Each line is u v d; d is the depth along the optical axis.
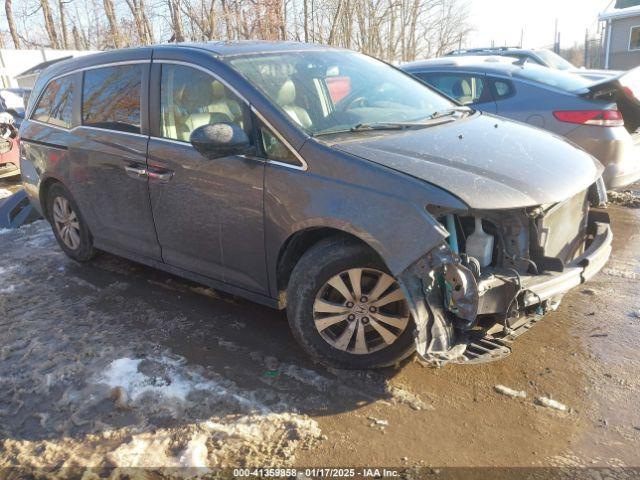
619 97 5.32
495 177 2.84
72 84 4.59
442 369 3.22
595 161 3.63
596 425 2.75
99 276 4.73
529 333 3.60
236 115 3.34
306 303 3.09
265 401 2.97
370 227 2.76
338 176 2.91
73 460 2.61
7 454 2.68
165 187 3.68
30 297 4.36
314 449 2.63
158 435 2.73
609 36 24.92
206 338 3.65
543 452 2.59
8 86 20.02
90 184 4.34
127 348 3.52
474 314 2.62
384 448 2.63
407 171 2.79
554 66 10.30
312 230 3.10
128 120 3.99
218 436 2.72
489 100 6.18
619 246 5.04
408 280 2.69
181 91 3.66
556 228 3.12
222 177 3.33
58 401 3.04
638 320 3.69
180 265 3.89
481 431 2.73
